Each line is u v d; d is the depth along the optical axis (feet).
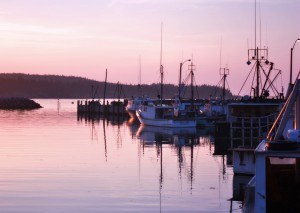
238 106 175.83
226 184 94.53
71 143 171.73
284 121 50.03
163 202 78.79
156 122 270.26
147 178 100.58
